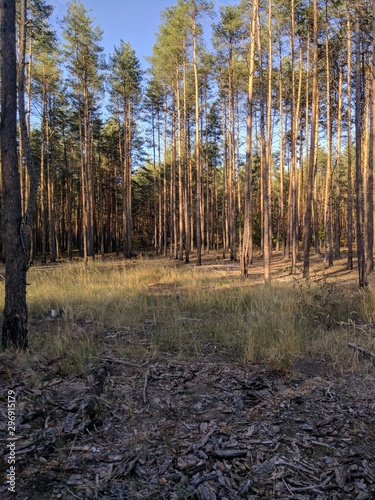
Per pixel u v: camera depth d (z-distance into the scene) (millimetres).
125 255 30109
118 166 37812
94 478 2307
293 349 4648
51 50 18375
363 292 8297
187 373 4008
